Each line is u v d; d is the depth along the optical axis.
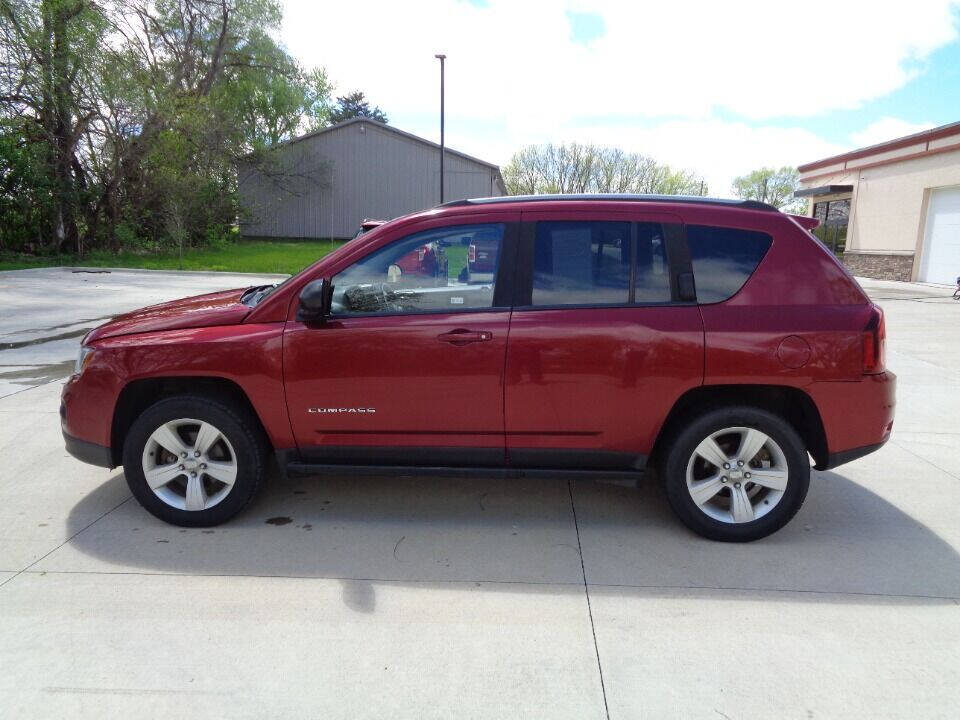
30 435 5.41
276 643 2.74
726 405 3.56
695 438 3.56
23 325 11.04
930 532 3.81
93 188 25.64
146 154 25.86
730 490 3.64
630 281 3.54
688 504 3.64
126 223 26.92
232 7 29.73
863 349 3.42
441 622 2.90
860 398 3.46
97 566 3.36
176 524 3.81
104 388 3.68
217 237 31.94
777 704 2.41
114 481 4.50
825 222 27.17
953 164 19.05
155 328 3.76
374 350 3.54
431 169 37.12
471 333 3.50
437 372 3.54
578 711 2.37
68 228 25.59
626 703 2.41
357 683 2.51
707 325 3.44
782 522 3.61
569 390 3.51
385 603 3.05
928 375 7.94
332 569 3.36
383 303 3.63
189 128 26.78
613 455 3.63
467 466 3.72
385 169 37.12
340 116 67.81
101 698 2.41
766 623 2.90
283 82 34.25
